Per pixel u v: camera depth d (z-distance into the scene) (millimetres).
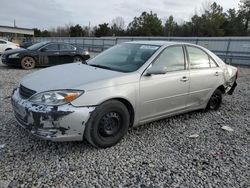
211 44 22125
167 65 4352
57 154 3451
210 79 5195
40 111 3158
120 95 3605
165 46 4473
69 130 3248
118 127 3748
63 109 3170
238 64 19719
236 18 59812
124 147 3777
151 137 4195
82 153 3516
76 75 3721
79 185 2834
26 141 3756
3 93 6477
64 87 3311
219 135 4457
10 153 3410
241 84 9875
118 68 4105
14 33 65000
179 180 3035
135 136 4191
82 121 3287
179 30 64750
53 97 3213
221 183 3018
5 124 4336
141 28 70625
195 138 4262
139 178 3029
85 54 13125
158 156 3576
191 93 4789
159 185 2922
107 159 3408
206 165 3404
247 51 19547
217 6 59312
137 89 3816
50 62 12078
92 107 3363
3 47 18125
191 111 5289
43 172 3033
